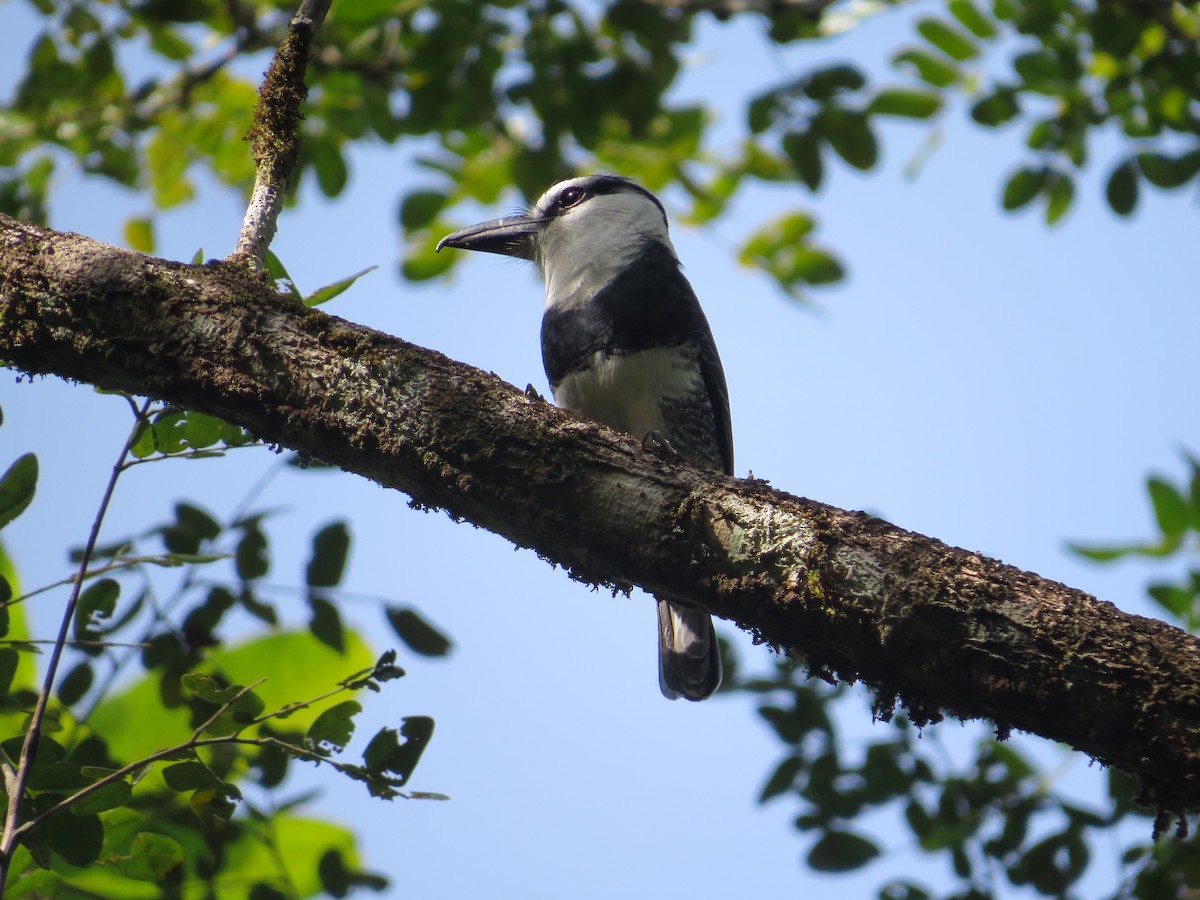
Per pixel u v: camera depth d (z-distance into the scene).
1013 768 8.14
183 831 7.18
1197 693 4.20
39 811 5.32
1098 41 10.73
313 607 7.15
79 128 11.80
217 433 6.02
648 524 5.00
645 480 5.07
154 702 9.79
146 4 11.26
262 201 6.36
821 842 8.11
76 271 5.54
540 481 5.09
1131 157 10.96
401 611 7.05
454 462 5.16
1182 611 8.95
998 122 11.16
